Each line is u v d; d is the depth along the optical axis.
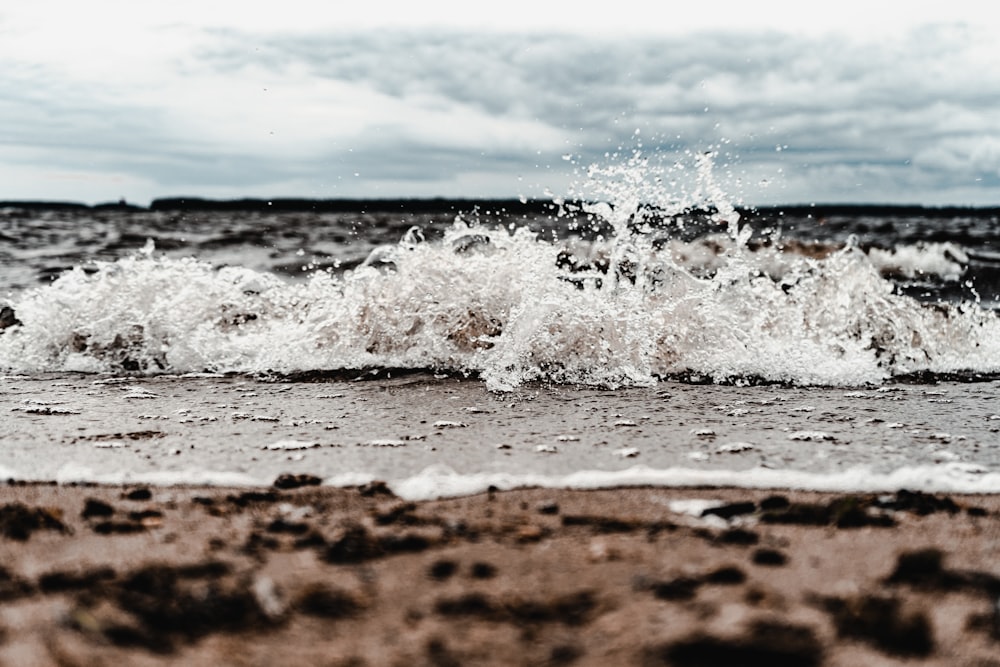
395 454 2.93
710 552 1.95
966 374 4.77
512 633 1.56
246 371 4.83
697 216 5.12
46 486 2.56
